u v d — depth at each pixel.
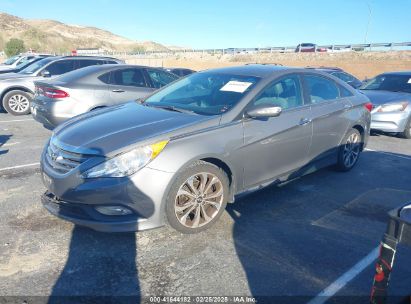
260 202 4.24
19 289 2.62
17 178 4.85
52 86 6.49
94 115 4.05
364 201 4.38
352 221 3.83
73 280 2.74
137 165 3.04
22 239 3.28
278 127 3.99
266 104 3.65
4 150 6.24
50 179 3.26
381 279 1.80
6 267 2.87
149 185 3.06
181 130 3.33
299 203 4.25
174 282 2.74
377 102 7.80
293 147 4.24
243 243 3.32
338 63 31.39
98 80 6.84
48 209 3.37
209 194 3.50
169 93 4.57
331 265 3.02
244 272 2.89
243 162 3.70
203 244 3.29
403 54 30.70
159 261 3.00
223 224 3.67
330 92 5.00
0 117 9.48
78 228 3.50
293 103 4.34
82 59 10.66
